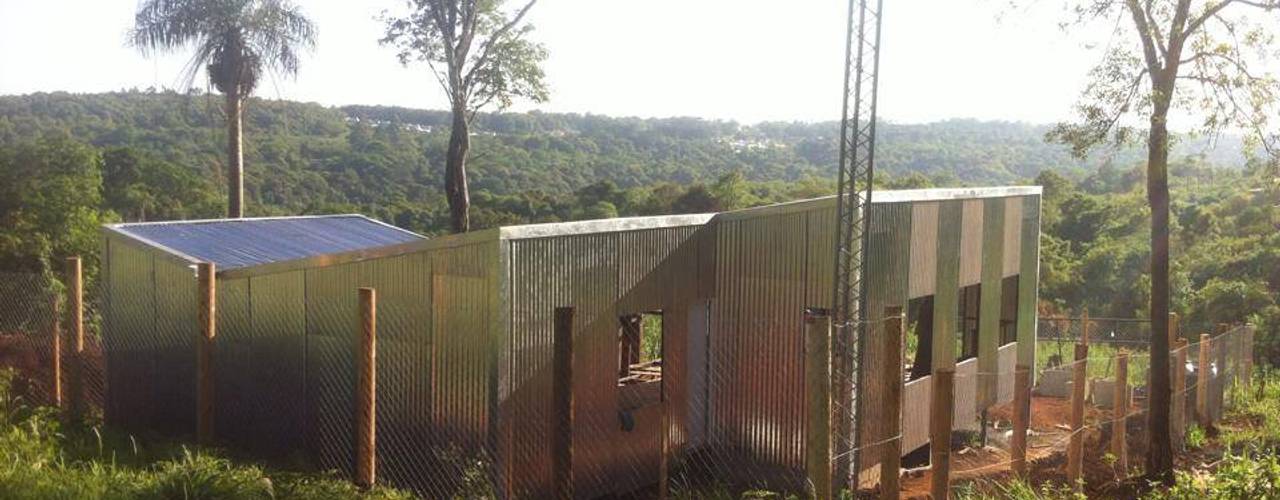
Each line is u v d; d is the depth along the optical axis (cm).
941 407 880
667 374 1173
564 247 1027
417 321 1020
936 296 1320
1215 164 3800
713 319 1234
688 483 1171
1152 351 1162
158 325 1180
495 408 958
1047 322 2459
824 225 1136
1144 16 1076
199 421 1068
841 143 1076
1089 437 1433
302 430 1085
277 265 1101
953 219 1359
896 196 1190
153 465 913
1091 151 1150
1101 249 3400
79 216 2225
